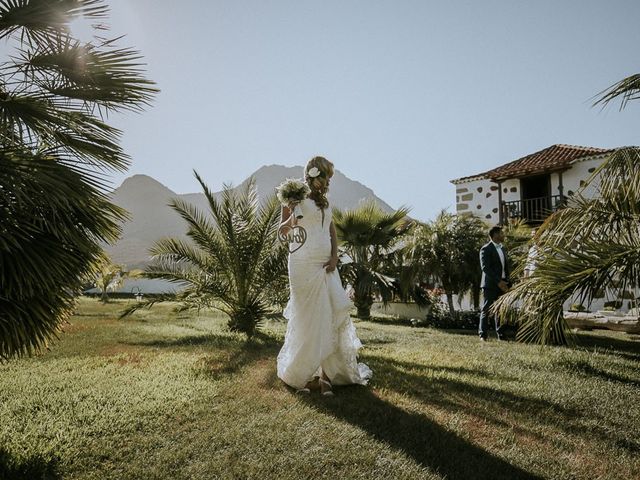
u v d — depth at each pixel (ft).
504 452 8.00
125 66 10.13
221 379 13.07
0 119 8.04
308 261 11.89
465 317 34.60
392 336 24.73
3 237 7.41
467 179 66.23
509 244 35.12
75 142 9.61
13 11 8.77
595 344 23.27
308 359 11.53
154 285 86.07
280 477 6.98
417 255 36.94
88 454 7.69
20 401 10.57
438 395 11.55
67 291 9.07
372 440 8.30
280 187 12.05
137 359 16.61
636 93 14.29
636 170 13.15
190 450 7.89
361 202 42.78
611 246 12.10
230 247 25.79
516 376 13.91
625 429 9.41
